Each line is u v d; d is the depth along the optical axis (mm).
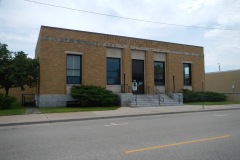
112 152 6855
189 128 10977
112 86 26391
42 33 22609
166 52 30234
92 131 10500
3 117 15297
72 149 7254
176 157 6309
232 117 15547
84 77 24406
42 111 18609
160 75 30047
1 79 21656
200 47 33594
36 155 6637
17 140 8703
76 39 24219
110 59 26641
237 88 40562
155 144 7785
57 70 23031
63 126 12297
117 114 17062
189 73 32844
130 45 27484
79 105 23891
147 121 13828
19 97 28266
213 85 44531
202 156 6395
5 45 21609
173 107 23109
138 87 28234
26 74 21531
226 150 6988
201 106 24359
